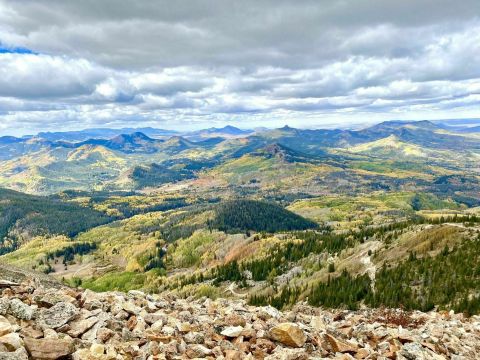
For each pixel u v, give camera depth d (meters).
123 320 15.17
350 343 16.50
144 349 12.35
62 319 13.05
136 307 16.73
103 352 11.12
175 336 14.19
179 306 20.20
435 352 17.45
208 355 12.96
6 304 12.59
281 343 15.27
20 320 12.34
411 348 16.12
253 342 15.13
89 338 12.52
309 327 18.14
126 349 11.79
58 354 10.48
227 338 15.38
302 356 13.65
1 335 10.62
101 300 17.08
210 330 15.71
